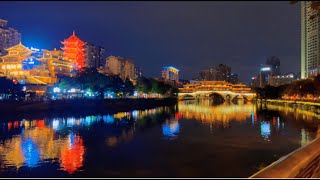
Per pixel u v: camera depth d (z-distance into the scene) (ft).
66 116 383.04
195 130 261.65
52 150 170.50
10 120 318.65
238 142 198.90
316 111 459.73
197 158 149.38
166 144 191.31
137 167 131.44
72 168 130.72
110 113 453.99
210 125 299.58
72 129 261.44
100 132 245.65
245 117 387.75
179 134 237.45
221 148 176.65
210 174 119.65
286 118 368.27
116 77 589.73
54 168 130.82
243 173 121.80
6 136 220.43
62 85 486.79
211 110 533.14
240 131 255.50
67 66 630.74
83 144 189.67
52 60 595.88
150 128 273.95
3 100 352.49
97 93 525.34
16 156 154.20
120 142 198.80
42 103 367.25
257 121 336.49
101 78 499.10
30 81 527.40
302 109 531.09
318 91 476.13
